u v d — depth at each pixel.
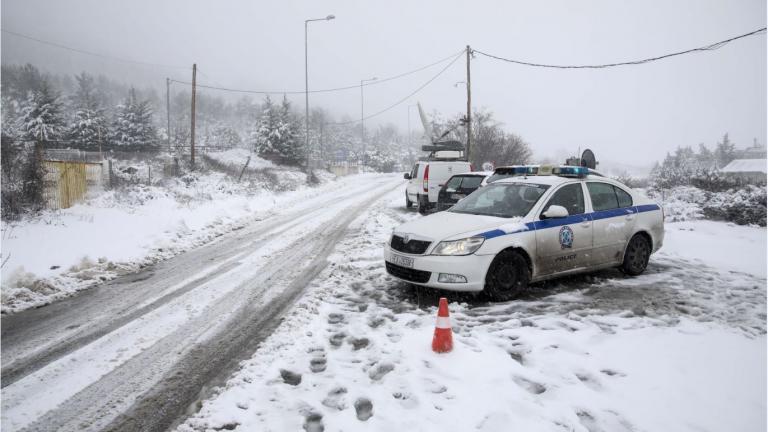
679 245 9.94
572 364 4.03
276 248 9.88
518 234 5.86
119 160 29.27
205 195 19.83
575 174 6.99
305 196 23.77
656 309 5.56
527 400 3.40
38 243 9.98
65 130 38.50
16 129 35.41
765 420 3.20
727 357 4.20
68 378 3.98
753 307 5.67
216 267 8.20
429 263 5.60
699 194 18.08
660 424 3.14
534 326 4.97
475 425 3.08
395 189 28.12
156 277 7.57
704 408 3.35
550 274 6.19
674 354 4.25
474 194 7.26
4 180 13.50
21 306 6.02
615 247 6.87
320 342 4.55
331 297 6.04
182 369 4.12
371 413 3.28
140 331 5.07
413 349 4.30
